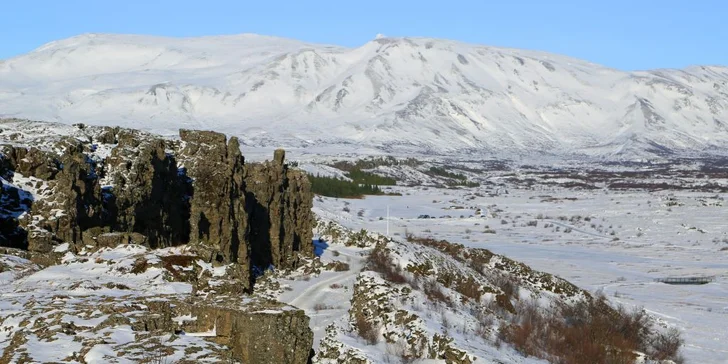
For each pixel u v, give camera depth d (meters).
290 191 68.75
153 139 56.75
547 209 181.12
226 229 51.47
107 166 52.06
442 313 44.97
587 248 120.44
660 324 67.25
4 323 28.80
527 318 54.06
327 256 71.06
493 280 71.19
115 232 47.25
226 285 38.03
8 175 50.16
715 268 101.75
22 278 38.16
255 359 26.36
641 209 176.88
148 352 24.38
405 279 55.53
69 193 46.88
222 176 51.81
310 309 48.50
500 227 144.75
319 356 37.50
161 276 38.03
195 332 27.94
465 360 36.50
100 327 27.11
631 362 49.50
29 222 45.88
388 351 38.34
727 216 160.75
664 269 100.75
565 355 45.94
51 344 25.72
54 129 63.22
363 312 44.31
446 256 76.25
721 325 68.50
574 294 73.25
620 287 86.88
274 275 59.06
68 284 36.00
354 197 193.50
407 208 175.12
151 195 52.16
